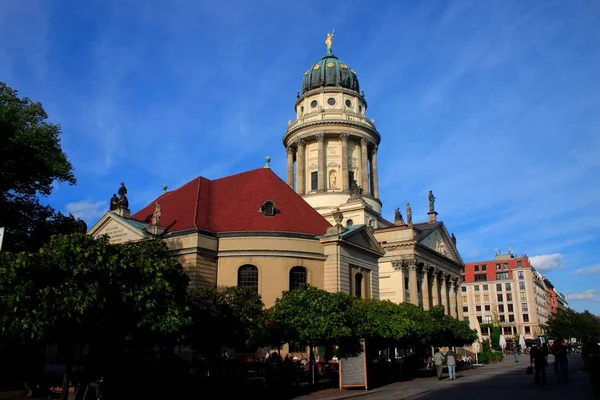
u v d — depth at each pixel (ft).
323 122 282.36
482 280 574.56
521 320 544.62
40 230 126.11
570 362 225.97
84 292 72.49
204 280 158.30
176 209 184.85
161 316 79.25
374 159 296.10
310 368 113.60
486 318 562.25
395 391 106.52
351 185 283.18
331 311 110.52
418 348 156.66
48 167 123.75
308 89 306.35
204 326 107.04
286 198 191.31
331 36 326.24
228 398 90.89
